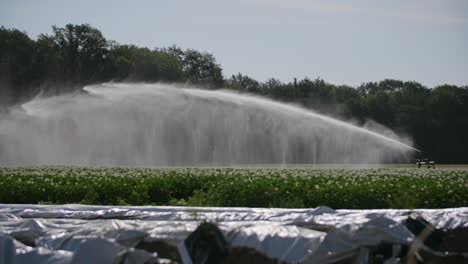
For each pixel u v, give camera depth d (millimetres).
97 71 74125
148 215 11305
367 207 17844
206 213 11359
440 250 9359
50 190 20859
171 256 8328
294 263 7703
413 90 93438
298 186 19016
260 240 7941
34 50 71688
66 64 72812
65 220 10047
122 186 21312
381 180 20875
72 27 75625
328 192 18266
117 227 8789
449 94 84500
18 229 9312
